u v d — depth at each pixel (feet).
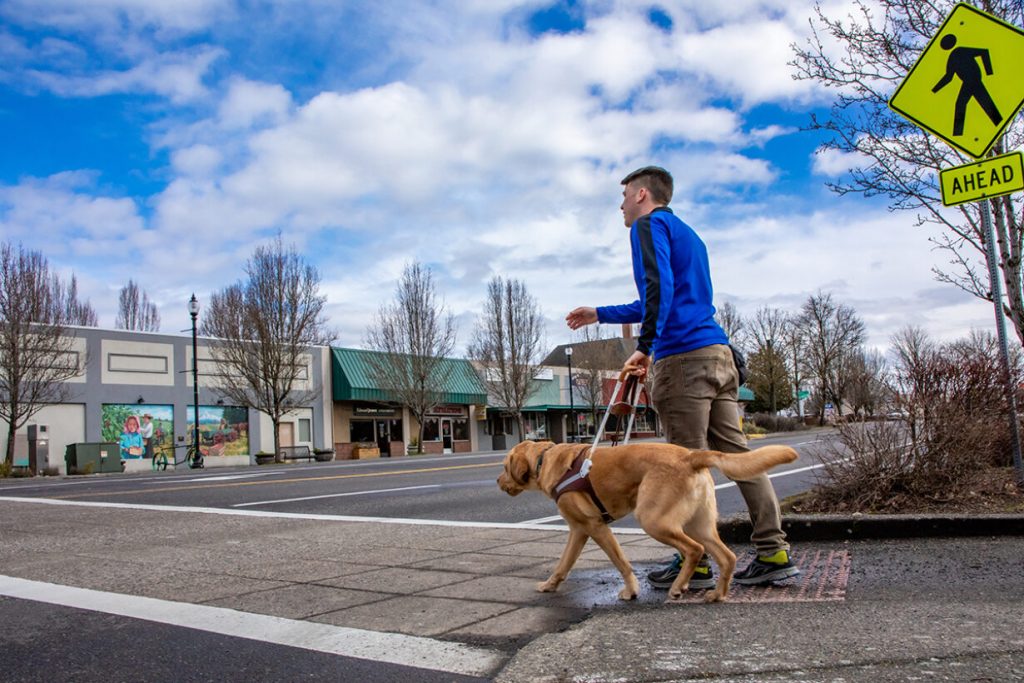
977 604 11.38
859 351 195.93
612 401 14.06
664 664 9.09
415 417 137.28
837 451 20.70
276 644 11.09
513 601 13.44
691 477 12.76
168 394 107.96
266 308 109.50
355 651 10.63
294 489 38.68
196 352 103.96
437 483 40.19
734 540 18.07
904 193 24.36
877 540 17.10
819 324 204.03
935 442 19.39
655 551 17.87
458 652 10.44
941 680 8.02
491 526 23.16
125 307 167.02
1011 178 16.69
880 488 19.53
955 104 17.46
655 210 14.33
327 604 13.60
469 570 16.43
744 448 14.23
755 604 12.23
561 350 193.36
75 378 98.78
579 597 13.57
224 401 114.01
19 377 90.48
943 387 20.12
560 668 9.15
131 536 23.15
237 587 15.25
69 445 91.15
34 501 35.83
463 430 143.02
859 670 8.47
